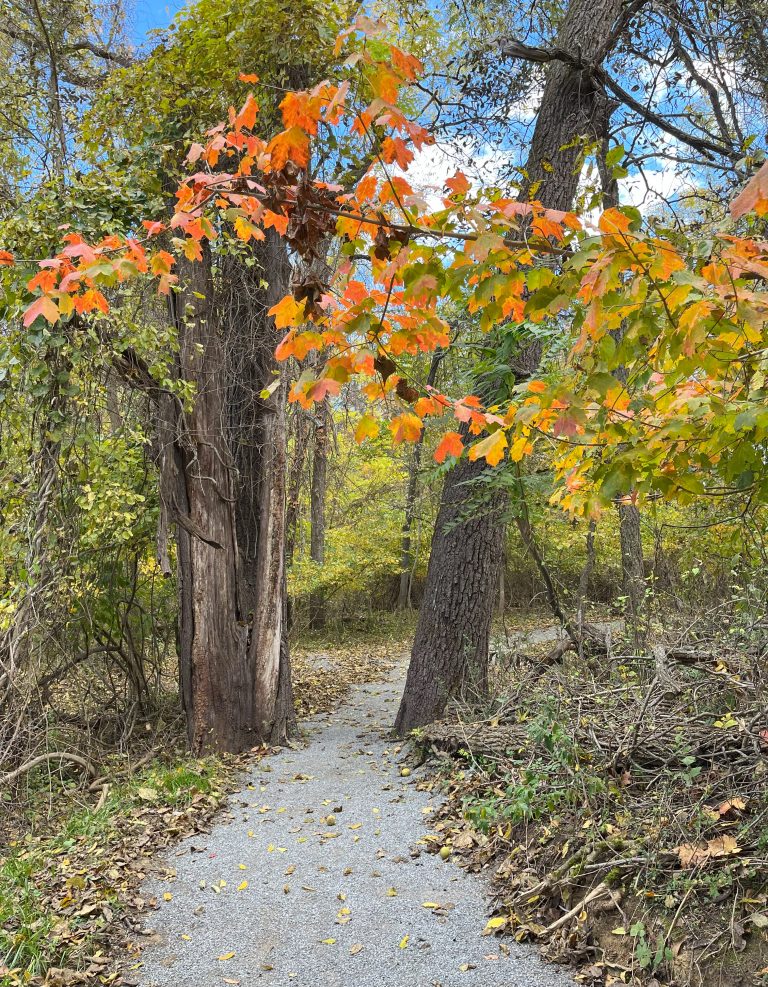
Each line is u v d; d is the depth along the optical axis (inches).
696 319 55.7
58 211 215.8
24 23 291.7
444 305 205.6
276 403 282.8
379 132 63.5
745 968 107.1
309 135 58.7
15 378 213.9
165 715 292.0
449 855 167.5
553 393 63.4
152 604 296.0
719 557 207.8
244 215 69.6
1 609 203.5
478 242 55.6
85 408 222.5
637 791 152.1
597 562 507.2
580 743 171.2
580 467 84.2
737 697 155.1
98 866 164.4
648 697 161.3
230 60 246.2
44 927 135.3
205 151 73.2
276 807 208.4
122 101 256.1
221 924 144.0
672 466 75.1
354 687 403.5
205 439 265.3
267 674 275.3
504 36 248.2
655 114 254.5
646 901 123.4
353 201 62.7
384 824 190.1
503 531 268.4
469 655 261.3
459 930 137.0
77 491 230.4
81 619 254.4
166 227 73.2
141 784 222.1
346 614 640.4
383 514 609.3
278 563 280.7
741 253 58.2
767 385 67.7
